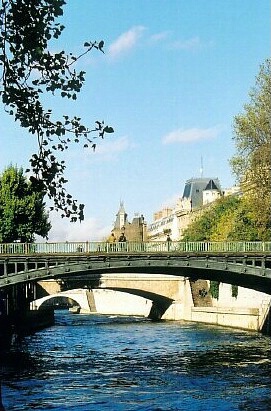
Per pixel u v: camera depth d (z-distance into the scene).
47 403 33.00
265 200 61.12
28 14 15.91
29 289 92.69
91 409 31.52
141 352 56.56
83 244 52.88
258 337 69.00
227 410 31.16
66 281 97.69
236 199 111.06
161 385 38.50
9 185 69.38
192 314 99.56
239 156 62.81
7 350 58.97
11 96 16.03
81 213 17.28
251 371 43.75
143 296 106.00
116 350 58.56
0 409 17.00
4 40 15.88
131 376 42.22
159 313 110.19
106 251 53.00
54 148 16.69
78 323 99.12
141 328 85.94
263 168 61.06
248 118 62.59
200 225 115.25
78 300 135.00
